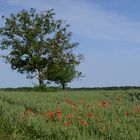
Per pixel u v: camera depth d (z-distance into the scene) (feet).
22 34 203.51
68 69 204.95
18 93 89.30
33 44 201.98
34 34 204.03
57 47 203.82
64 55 206.90
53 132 50.57
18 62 204.95
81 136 48.57
